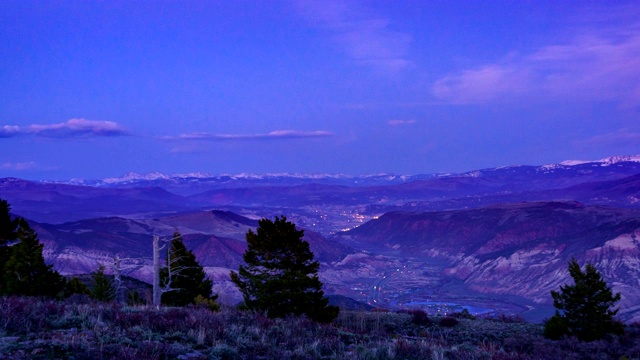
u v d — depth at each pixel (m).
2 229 42.06
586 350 29.08
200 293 49.94
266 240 32.50
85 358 11.12
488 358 16.41
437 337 32.19
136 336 13.62
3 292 37.03
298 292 31.14
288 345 15.66
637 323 38.75
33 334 12.65
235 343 14.34
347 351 15.86
